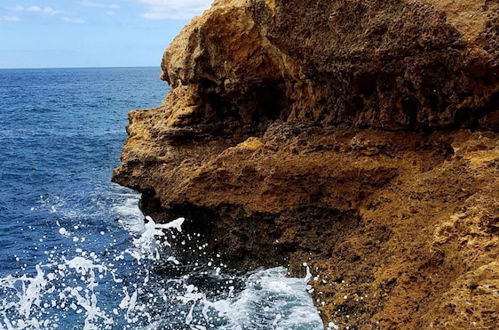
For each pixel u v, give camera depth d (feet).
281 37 38.50
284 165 36.11
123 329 30.37
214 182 39.19
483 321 18.38
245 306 30.86
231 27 45.29
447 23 29.25
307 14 36.91
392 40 31.65
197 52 47.83
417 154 33.06
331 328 26.48
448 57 29.63
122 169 50.72
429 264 23.85
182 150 48.73
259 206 35.88
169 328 30.12
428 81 31.53
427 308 21.98
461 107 30.81
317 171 34.83
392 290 24.38
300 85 42.88
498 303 18.70
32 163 84.12
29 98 242.37
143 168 49.29
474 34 28.68
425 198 28.53
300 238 34.24
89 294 35.04
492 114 30.04
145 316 31.71
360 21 33.65
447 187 28.04
